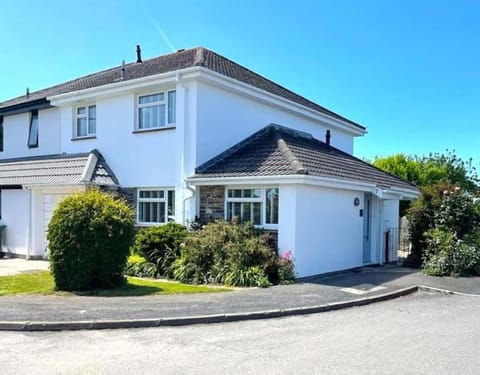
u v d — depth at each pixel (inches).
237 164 589.3
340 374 220.7
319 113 847.1
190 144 603.8
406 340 281.4
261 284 461.1
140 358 242.1
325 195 569.6
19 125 848.9
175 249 529.0
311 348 262.7
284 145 606.5
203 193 597.0
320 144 792.3
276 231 530.3
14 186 698.8
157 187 637.3
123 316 319.9
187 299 384.2
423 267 604.4
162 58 795.4
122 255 440.1
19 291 411.8
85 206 426.0
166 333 294.7
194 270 498.6
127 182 668.1
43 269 555.5
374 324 324.8
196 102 601.3
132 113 665.0
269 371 223.8
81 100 722.2
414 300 425.1
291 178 508.1
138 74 700.0
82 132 741.3
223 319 329.7
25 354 247.6
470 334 297.1
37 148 810.2
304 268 528.1
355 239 637.3
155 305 357.4
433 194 644.1
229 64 770.2
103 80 772.0
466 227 608.1
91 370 222.8
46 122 797.2
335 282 502.3
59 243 418.3
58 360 237.8
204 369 225.8
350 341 278.4
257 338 283.9
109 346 263.6
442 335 294.0
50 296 392.2
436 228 613.9
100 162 682.8
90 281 425.4
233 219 541.3
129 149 668.7
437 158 1494.8
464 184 1369.3
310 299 396.2
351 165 720.3
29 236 679.1
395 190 702.5
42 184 651.5
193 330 303.4
